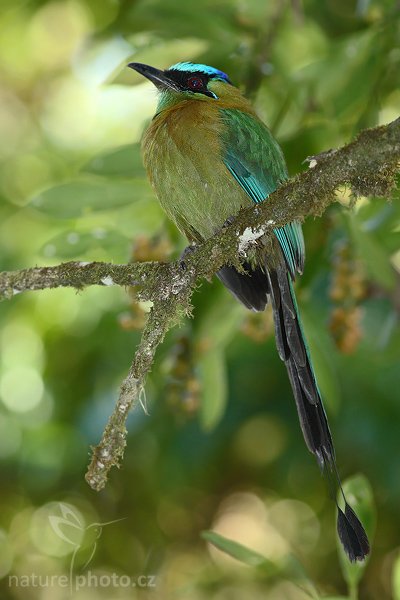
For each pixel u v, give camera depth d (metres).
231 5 10.18
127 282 7.48
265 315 9.92
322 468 7.75
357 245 8.71
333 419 12.80
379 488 13.81
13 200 15.59
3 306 13.87
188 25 9.91
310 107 10.21
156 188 8.91
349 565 7.60
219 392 9.80
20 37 17.09
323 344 10.06
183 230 9.15
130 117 14.91
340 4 12.08
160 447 13.59
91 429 13.05
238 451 15.65
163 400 13.15
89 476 7.27
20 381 14.23
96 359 13.91
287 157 10.27
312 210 6.79
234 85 10.12
